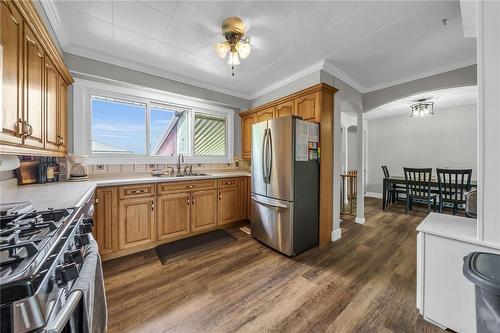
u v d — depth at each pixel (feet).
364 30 6.58
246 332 4.27
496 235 3.57
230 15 5.90
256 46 7.45
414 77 9.86
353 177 15.31
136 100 9.42
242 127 13.24
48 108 5.33
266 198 8.58
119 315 4.72
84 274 2.32
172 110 10.91
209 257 7.60
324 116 8.76
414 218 12.76
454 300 4.17
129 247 7.64
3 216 2.65
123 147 9.35
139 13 5.78
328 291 5.63
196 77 10.27
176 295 5.44
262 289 5.71
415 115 14.78
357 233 10.22
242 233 10.14
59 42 6.80
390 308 4.98
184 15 5.89
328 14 5.85
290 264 7.13
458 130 15.90
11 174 5.56
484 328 2.73
